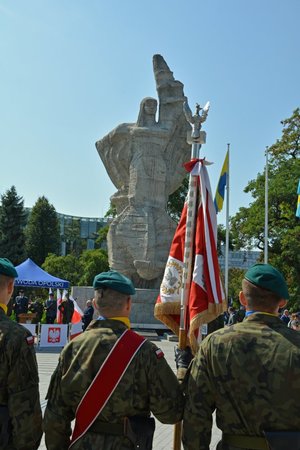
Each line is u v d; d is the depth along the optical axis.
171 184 30.91
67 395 3.91
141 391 3.84
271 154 43.97
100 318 4.10
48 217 86.94
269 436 3.31
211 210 5.71
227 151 28.38
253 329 3.58
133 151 30.62
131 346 3.89
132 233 29.64
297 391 3.37
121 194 30.88
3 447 4.02
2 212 73.44
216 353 3.56
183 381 4.00
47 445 4.02
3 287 4.34
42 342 21.72
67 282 25.11
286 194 40.28
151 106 30.84
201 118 5.99
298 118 43.03
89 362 3.87
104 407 3.77
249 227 41.88
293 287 41.75
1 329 4.13
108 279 4.11
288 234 39.44
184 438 3.61
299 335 3.57
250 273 3.78
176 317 5.96
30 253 84.56
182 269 5.95
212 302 5.34
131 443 3.75
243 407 3.42
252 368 3.44
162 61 31.56
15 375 4.04
